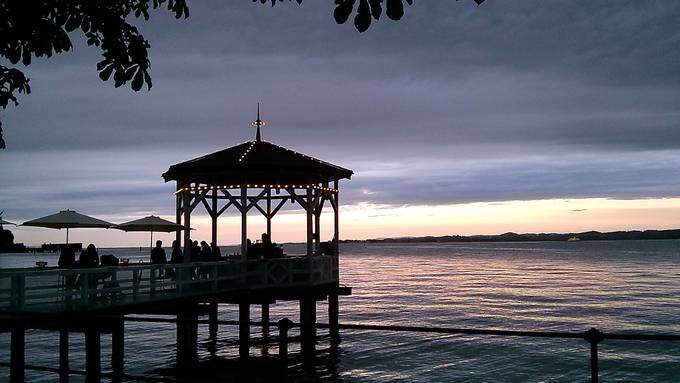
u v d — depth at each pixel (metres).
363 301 57.25
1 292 14.38
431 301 57.06
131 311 17.77
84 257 18.88
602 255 193.50
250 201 23.05
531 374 25.98
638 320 42.75
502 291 67.38
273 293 22.75
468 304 54.34
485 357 29.39
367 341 32.84
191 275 20.53
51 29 5.64
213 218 24.45
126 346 31.78
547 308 50.75
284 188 23.09
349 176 25.73
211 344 29.97
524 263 143.75
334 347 30.98
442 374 25.62
